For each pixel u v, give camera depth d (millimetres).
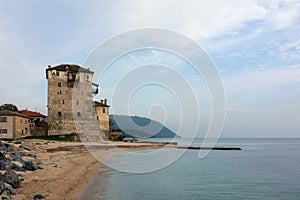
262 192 25422
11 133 60531
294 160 57281
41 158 36156
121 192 22453
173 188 25812
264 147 122812
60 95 66312
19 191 18703
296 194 24750
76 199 18781
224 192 25078
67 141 58969
